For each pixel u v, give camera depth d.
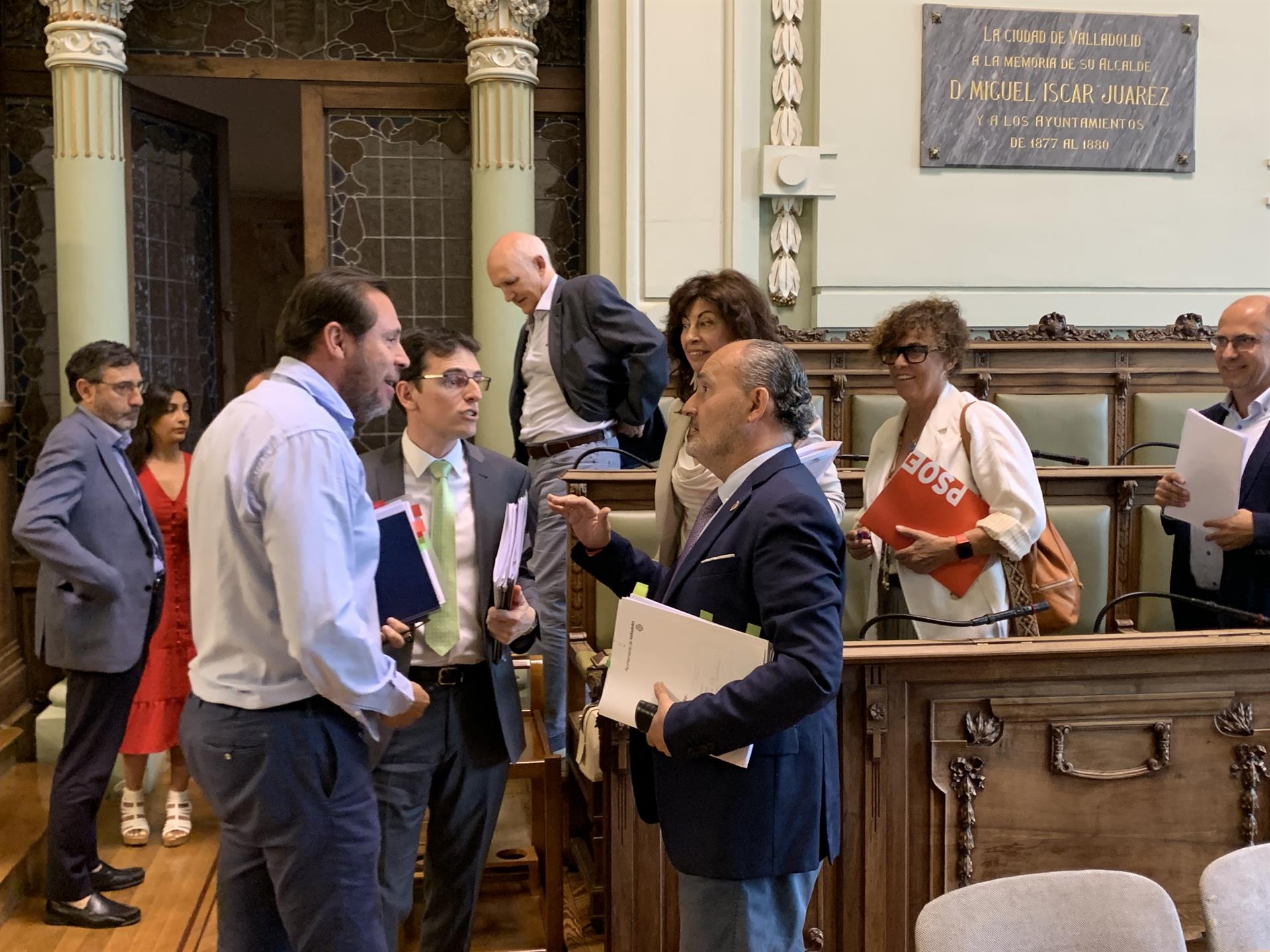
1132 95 5.05
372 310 1.99
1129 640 2.41
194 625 1.95
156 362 5.18
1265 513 2.77
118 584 3.18
